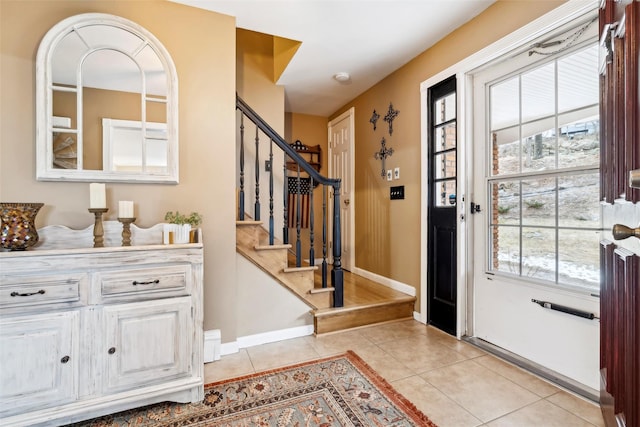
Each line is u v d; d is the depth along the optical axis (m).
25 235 1.44
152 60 1.89
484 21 2.11
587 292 1.65
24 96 1.65
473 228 2.33
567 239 1.76
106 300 1.42
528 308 1.96
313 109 4.38
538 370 1.84
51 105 1.69
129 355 1.45
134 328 1.46
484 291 2.25
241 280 2.24
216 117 2.09
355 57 2.79
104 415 1.44
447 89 2.45
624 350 0.95
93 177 1.77
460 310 2.34
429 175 2.63
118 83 1.83
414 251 2.85
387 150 3.25
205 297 2.06
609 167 1.14
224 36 2.10
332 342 2.29
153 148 1.90
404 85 2.96
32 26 1.66
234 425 1.41
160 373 1.51
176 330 1.54
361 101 3.75
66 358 1.35
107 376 1.42
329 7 2.04
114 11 1.83
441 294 2.52
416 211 2.83
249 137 3.27
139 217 1.89
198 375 1.58
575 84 1.71
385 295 2.89
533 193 1.94
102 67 1.80
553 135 1.82
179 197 1.99
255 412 1.49
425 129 2.66
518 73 2.01
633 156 0.85
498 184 2.17
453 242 2.40
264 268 2.30
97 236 1.64
